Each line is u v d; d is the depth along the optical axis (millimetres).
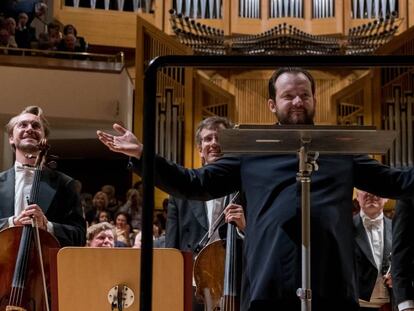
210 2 14367
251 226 2824
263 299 2684
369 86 11930
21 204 4262
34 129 4383
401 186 2904
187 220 4367
